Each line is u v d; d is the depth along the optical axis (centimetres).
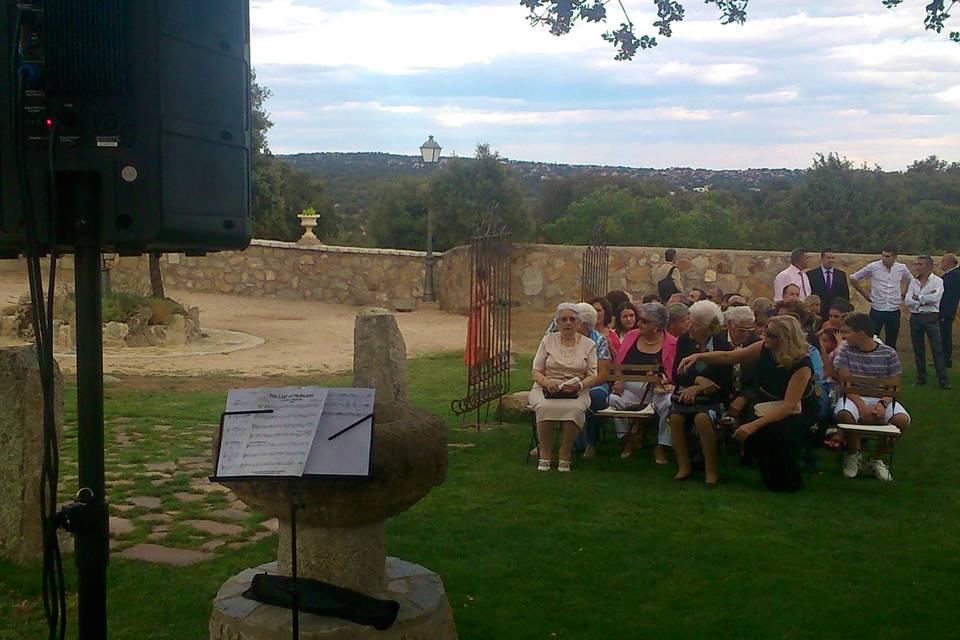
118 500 613
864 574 498
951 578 495
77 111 264
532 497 641
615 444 838
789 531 574
